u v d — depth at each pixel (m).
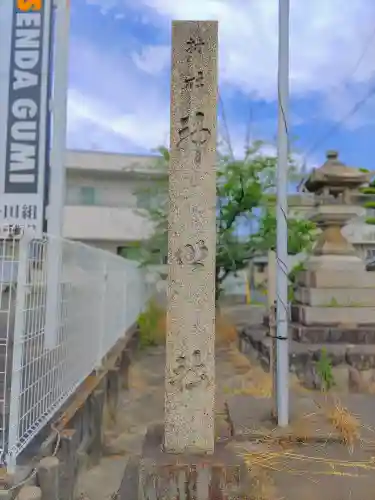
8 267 2.58
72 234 15.10
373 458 3.24
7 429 2.67
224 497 2.68
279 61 3.96
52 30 4.91
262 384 5.97
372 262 9.54
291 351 6.01
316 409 4.19
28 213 4.78
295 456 3.25
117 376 5.40
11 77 4.86
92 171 15.71
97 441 4.29
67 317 3.65
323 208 7.11
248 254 9.30
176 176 2.98
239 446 3.38
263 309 13.58
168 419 2.92
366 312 6.74
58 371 3.36
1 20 4.86
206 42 3.01
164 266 10.53
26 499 2.25
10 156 4.82
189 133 2.98
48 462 2.63
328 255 7.11
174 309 2.95
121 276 7.22
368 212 11.79
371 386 5.56
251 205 8.82
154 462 2.75
